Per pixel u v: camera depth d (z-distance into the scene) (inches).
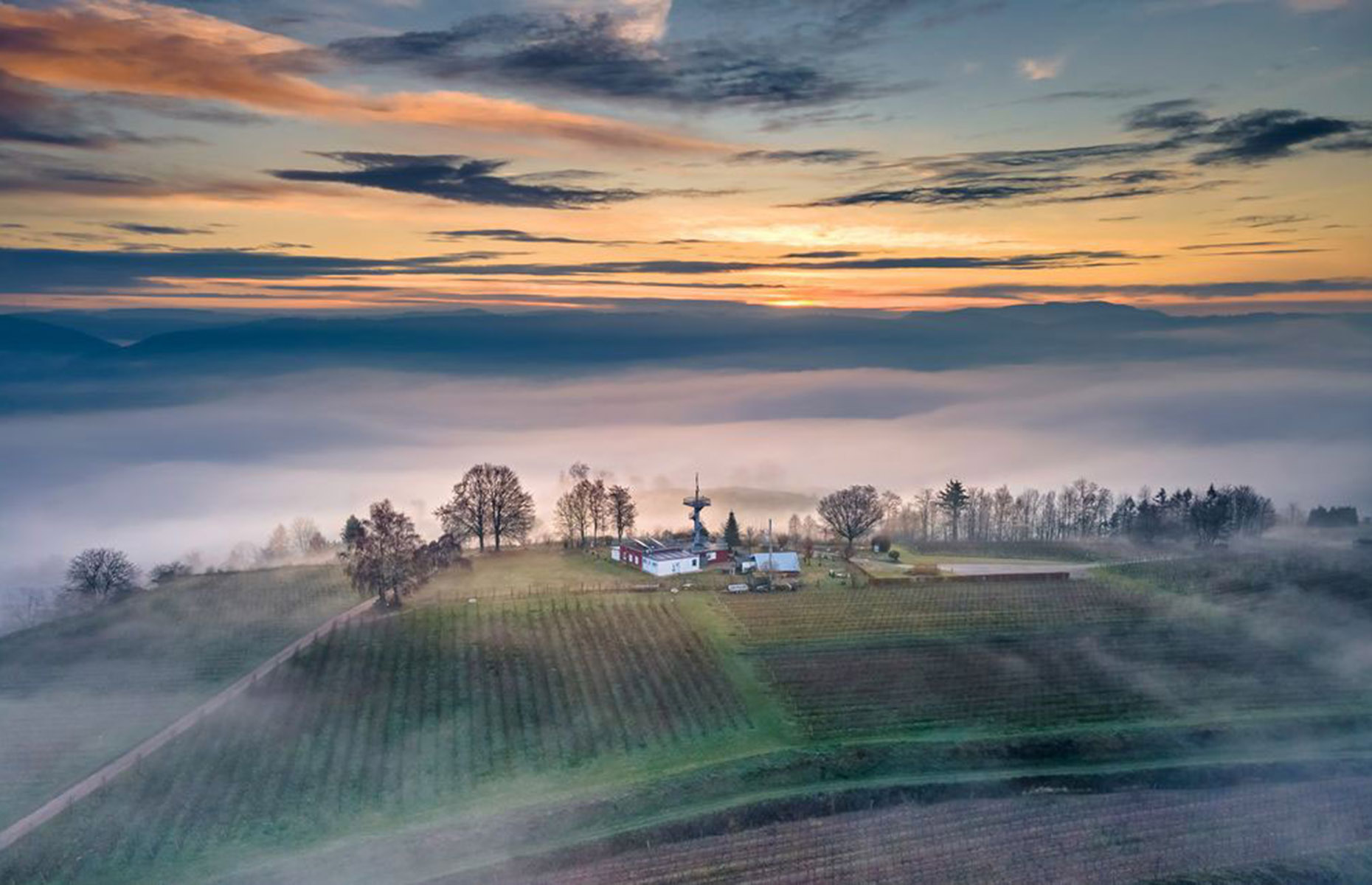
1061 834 3344.0
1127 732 4062.5
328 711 4269.2
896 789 3641.7
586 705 4284.0
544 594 5659.5
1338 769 3801.7
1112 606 5506.9
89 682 4667.8
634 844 3316.9
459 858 3289.9
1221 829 3368.6
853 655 4758.9
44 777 3816.4
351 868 3225.9
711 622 5137.8
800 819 3479.3
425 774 3794.3
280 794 3663.9
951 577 6018.7
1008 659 4758.9
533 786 3698.3
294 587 6117.1
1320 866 3122.5
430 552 5915.4
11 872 3243.1
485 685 4468.5
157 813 3545.8
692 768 3772.1
